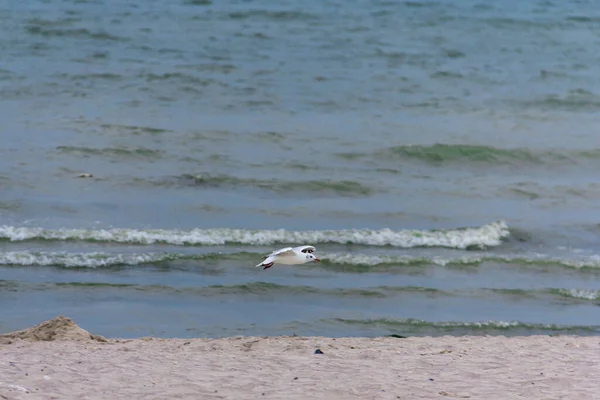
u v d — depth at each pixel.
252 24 106.38
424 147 71.50
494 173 68.81
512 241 55.00
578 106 86.44
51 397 26.94
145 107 78.38
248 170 65.31
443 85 90.56
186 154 67.62
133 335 39.22
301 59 95.25
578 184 66.44
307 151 69.94
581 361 33.22
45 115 74.75
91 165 64.50
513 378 30.64
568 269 50.59
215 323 41.03
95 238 51.38
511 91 89.81
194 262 48.72
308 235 53.31
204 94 83.19
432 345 35.78
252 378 29.83
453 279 48.47
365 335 40.28
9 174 61.44
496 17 115.06
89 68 87.88
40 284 44.66
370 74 92.19
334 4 116.69
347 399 27.89
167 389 28.31
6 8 104.88
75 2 109.62
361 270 49.00
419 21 111.75
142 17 105.62
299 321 41.66
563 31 110.56
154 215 56.22
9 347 33.25
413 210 59.62
